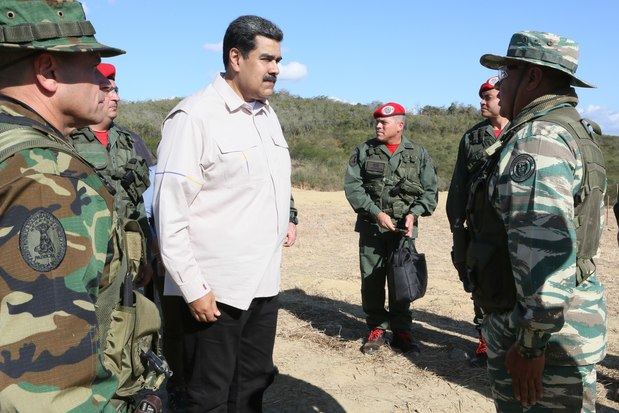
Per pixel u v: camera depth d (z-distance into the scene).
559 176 1.95
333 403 3.80
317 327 5.25
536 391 2.08
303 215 11.95
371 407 3.77
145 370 1.50
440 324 5.59
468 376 4.27
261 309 2.79
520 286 1.96
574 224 2.03
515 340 2.16
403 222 4.53
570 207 1.95
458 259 3.53
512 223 2.00
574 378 2.12
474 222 2.27
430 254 8.99
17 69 1.29
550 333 1.99
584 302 2.13
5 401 1.03
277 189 2.74
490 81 4.12
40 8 1.26
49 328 1.08
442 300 6.43
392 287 4.62
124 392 1.43
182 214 2.50
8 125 1.21
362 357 4.57
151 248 3.25
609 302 6.34
